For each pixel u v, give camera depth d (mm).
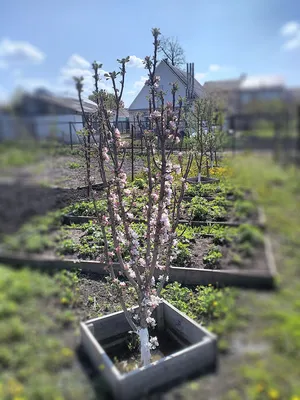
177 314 2322
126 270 2213
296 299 2254
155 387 1749
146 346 2088
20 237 2619
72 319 2326
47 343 2023
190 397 1674
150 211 2053
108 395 1703
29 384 1729
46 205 2994
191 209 4598
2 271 2469
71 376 1816
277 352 1886
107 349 2330
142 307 2088
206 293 2695
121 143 2135
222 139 6156
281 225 2809
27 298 2338
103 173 2062
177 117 1996
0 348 1931
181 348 2312
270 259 2637
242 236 3104
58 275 2768
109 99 2080
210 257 3199
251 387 1689
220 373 1812
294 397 1593
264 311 2211
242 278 2588
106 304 2717
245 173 3430
